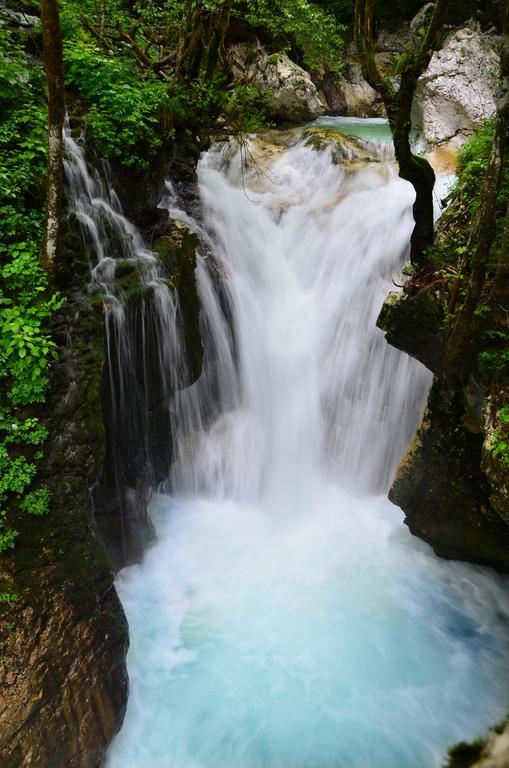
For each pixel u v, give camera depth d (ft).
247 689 19.15
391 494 24.27
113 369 20.39
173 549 24.88
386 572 23.97
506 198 20.03
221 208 32.55
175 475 27.40
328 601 22.52
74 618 16.42
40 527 16.79
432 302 19.99
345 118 49.90
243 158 38.86
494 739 14.90
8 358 17.58
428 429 22.68
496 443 16.19
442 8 17.48
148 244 24.16
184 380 24.95
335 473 29.48
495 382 17.30
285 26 33.91
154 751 17.40
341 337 29.99
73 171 20.63
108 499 21.35
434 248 21.68
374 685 19.31
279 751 17.29
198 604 22.30
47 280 18.40
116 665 17.12
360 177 36.29
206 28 29.68
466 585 23.16
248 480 28.89
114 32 31.37
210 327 28.02
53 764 14.89
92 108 22.67
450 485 22.12
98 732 16.02
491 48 36.96
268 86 44.39
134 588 22.38
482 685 19.31
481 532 21.65
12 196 18.86
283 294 32.37
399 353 27.32
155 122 23.68
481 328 17.61
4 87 21.13
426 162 20.57
